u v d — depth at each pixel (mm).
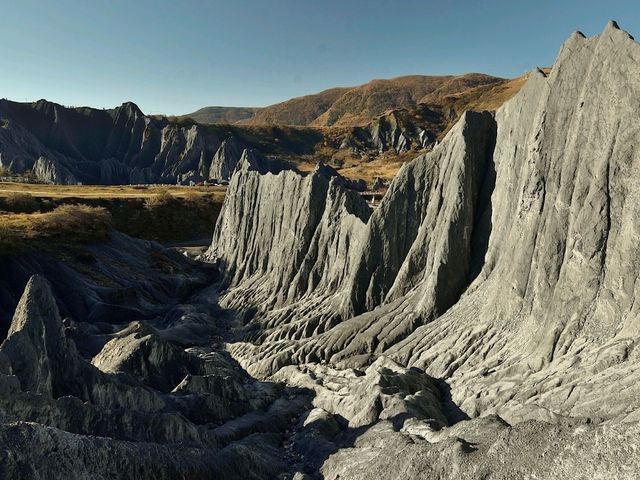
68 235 72062
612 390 19453
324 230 59344
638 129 25703
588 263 26375
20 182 147750
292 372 40969
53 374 26891
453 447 18375
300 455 27516
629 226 24797
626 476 13188
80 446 18844
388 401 27875
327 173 137000
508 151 38594
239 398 34188
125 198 113438
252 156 161500
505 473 16172
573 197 28641
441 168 45562
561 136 31453
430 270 42344
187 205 121875
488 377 27703
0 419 19688
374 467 20828
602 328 24562
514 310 31422
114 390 27531
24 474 16672
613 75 27859
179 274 80312
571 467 14703
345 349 40938
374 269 47125
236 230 86375
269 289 64625
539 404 21984
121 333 42469
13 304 56375
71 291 60875
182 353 38062
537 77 36938
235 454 24062
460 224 40188
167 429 24734
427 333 36969
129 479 19641
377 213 48094
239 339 54750
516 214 34125
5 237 62719
